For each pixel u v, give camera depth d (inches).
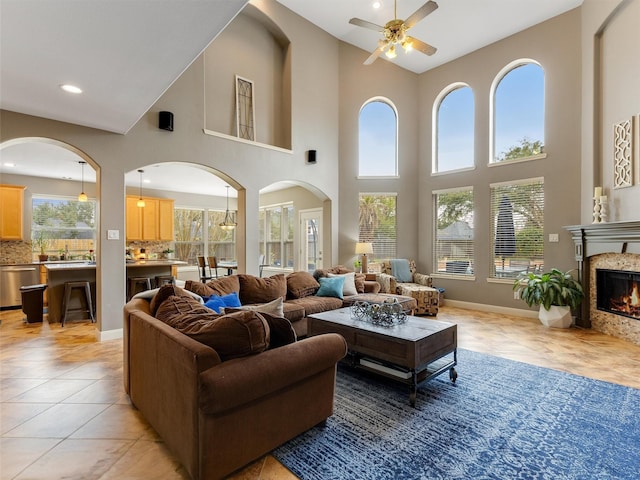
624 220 161.6
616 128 166.6
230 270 378.3
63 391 105.7
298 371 73.4
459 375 119.6
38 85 113.7
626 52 161.0
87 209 300.2
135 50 94.3
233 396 62.0
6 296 236.7
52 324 191.5
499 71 230.5
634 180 155.1
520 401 99.5
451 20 213.2
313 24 251.8
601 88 180.9
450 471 68.4
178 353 67.2
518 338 167.2
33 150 201.0
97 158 155.3
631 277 159.9
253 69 227.9
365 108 277.1
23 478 66.4
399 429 84.2
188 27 84.8
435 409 94.7
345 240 270.1
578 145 196.7
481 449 75.8
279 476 67.1
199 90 189.6
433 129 268.1
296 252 320.2
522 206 220.7
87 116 140.6
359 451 75.0
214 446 62.5
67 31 84.7
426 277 245.3
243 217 210.5
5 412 92.7
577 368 126.6
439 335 107.2
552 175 206.7
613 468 69.4
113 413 92.1
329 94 263.4
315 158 244.7
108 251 159.5
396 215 272.7
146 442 78.6
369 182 272.2
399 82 273.9
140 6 76.4
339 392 106.2
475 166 241.9
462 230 250.7
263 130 232.7
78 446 76.9
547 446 77.0
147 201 328.5
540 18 209.5
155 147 172.2
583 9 193.3
